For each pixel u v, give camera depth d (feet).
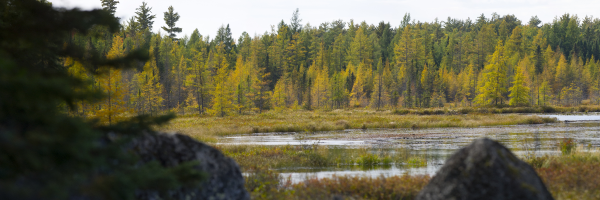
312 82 379.35
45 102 12.25
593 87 368.07
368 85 390.42
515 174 17.95
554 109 222.69
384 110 252.42
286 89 362.12
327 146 75.20
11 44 16.21
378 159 50.34
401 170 43.68
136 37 418.51
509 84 367.66
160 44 432.66
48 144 11.37
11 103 11.56
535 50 495.82
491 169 17.94
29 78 11.38
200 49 520.01
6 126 12.30
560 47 539.29
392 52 543.80
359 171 43.14
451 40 536.42
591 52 499.10
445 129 118.32
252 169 36.70
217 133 111.45
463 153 19.22
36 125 12.22
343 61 512.22
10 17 17.48
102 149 13.62
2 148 10.81
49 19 15.69
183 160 18.84
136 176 13.50
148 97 258.37
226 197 19.42
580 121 147.43
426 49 514.68
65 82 12.12
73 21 15.80
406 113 214.69
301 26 624.59
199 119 176.35
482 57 497.46
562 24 595.88
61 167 12.21
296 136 101.30
